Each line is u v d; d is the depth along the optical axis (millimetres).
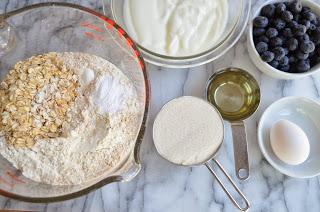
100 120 393
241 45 475
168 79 465
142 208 433
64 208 432
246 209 418
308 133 457
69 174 385
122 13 448
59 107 397
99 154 387
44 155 386
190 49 436
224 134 450
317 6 447
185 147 433
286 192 442
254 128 457
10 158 390
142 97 398
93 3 477
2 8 468
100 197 434
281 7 432
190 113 442
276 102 446
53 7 405
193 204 435
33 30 441
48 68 413
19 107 391
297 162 428
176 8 436
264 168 447
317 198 442
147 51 427
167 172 441
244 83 465
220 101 465
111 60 438
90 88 403
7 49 444
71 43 451
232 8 447
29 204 433
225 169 444
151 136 451
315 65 443
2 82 412
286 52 432
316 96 471
